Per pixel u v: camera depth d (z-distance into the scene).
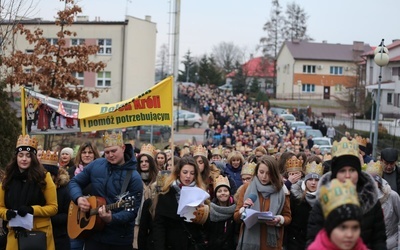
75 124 10.10
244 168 9.44
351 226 3.99
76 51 23.06
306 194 7.69
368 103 62.09
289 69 96.62
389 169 9.33
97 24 55.44
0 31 19.77
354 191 4.07
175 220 7.04
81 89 23.36
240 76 98.94
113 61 55.66
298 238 7.83
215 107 62.94
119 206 6.58
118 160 6.98
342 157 5.12
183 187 6.96
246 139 33.97
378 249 5.21
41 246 7.17
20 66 22.42
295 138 33.62
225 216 7.65
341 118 66.06
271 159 7.54
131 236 7.03
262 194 7.53
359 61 76.00
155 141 42.31
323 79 95.75
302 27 102.00
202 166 9.10
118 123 9.60
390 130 50.91
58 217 7.62
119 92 55.88
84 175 7.15
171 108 9.33
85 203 6.80
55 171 7.68
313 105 85.81
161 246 6.95
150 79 58.94
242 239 7.62
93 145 10.06
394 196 7.72
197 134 54.00
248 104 65.69
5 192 7.26
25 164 7.19
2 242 7.71
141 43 57.47
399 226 7.86
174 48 38.66
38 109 10.16
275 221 7.36
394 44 65.56
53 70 22.78
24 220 7.07
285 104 86.38
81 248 8.58
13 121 14.97
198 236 7.20
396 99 62.84
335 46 97.88
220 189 7.82
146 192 8.63
